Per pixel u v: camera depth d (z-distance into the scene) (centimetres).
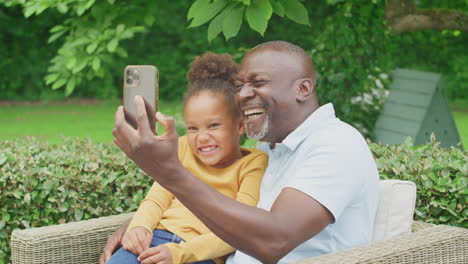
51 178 326
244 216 172
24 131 1106
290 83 202
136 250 225
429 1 915
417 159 303
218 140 230
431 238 212
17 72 1512
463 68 1503
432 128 569
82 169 334
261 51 204
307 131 205
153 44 1523
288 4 364
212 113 228
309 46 1488
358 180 195
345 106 558
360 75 562
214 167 238
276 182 213
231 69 238
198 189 170
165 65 1530
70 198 329
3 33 1484
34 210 329
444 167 292
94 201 332
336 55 556
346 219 204
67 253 243
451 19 531
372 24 566
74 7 526
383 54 584
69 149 375
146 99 182
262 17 342
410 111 570
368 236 211
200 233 231
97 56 532
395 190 228
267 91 201
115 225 255
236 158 239
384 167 301
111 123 1217
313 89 209
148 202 243
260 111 203
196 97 232
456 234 217
